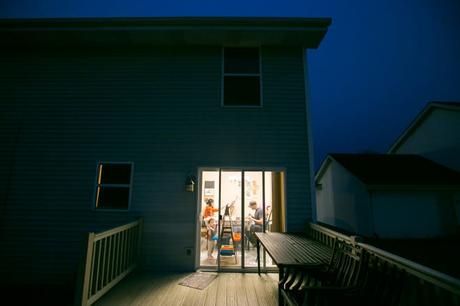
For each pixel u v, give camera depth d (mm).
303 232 4461
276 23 4754
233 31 4828
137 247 4348
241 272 4332
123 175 4828
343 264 2467
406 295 1814
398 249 6570
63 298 3773
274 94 5055
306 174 4727
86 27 4762
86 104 5039
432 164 10023
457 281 1266
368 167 9445
